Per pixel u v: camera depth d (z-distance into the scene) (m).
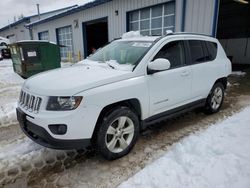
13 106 5.46
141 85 3.04
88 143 2.67
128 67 3.14
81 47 15.53
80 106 2.50
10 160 3.03
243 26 13.72
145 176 2.57
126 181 2.50
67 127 2.46
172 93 3.56
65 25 16.75
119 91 2.79
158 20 9.79
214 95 4.71
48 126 2.47
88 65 3.63
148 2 9.77
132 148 3.20
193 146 3.23
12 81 9.24
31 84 2.93
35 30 22.38
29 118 2.69
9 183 2.58
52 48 9.32
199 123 4.27
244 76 9.95
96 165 2.90
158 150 3.23
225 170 2.62
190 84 3.89
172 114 3.73
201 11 7.91
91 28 15.43
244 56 13.90
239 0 9.38
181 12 8.56
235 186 2.35
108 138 2.89
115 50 3.82
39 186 2.52
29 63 8.89
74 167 2.87
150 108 3.25
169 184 2.42
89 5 13.06
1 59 19.86
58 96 2.50
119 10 11.37
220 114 4.79
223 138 3.46
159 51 3.39
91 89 2.60
